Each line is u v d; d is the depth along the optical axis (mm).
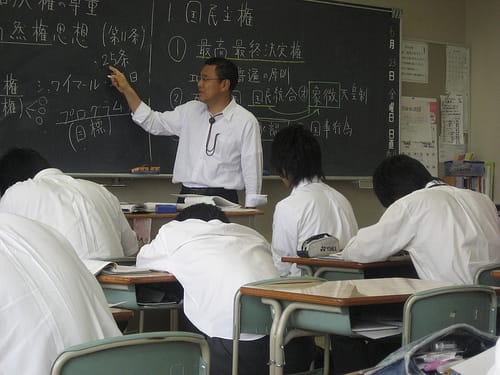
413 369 1256
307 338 2289
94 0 4316
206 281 2201
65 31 4227
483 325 1963
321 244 2971
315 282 2100
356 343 2822
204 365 1352
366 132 5316
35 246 1422
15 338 1296
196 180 4309
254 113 4887
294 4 5023
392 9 5418
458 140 5859
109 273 2309
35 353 1298
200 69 4664
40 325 1317
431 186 2795
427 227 2623
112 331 1455
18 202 2570
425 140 5688
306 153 3252
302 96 5059
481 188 5668
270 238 5094
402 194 2816
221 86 4254
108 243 2650
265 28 4914
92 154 4312
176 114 4410
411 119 5633
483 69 5867
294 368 2230
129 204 3572
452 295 1876
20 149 2816
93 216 2654
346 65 5230
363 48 5301
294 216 3156
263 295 1937
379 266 2777
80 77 4270
